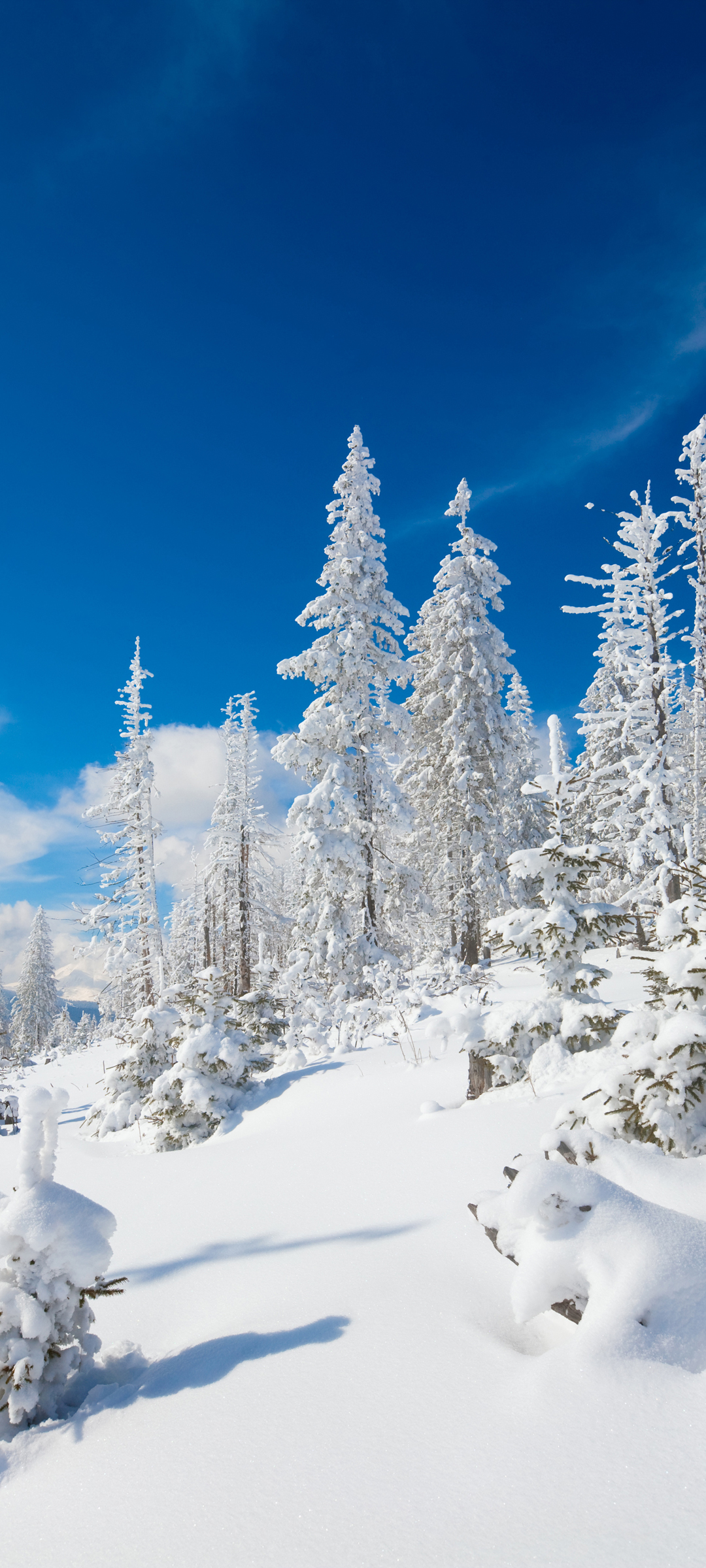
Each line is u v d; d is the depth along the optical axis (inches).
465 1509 66.1
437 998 480.4
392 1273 124.0
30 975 2235.5
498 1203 114.4
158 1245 175.0
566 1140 130.2
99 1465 86.4
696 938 176.6
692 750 979.3
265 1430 84.8
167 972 1145.4
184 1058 360.2
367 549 789.2
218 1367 104.0
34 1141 116.5
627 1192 103.2
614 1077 155.3
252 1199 193.2
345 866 715.4
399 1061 339.0
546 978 251.9
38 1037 2154.3
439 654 958.4
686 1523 60.0
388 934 737.0
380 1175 182.7
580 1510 63.4
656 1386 77.2
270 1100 347.6
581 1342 85.0
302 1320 113.0
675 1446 68.9
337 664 741.9
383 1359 96.0
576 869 258.8
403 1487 70.4
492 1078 239.9
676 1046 150.7
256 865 1293.1
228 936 1327.5
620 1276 90.7
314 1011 462.9
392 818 742.5
